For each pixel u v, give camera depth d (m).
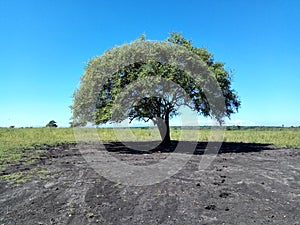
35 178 8.82
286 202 6.66
